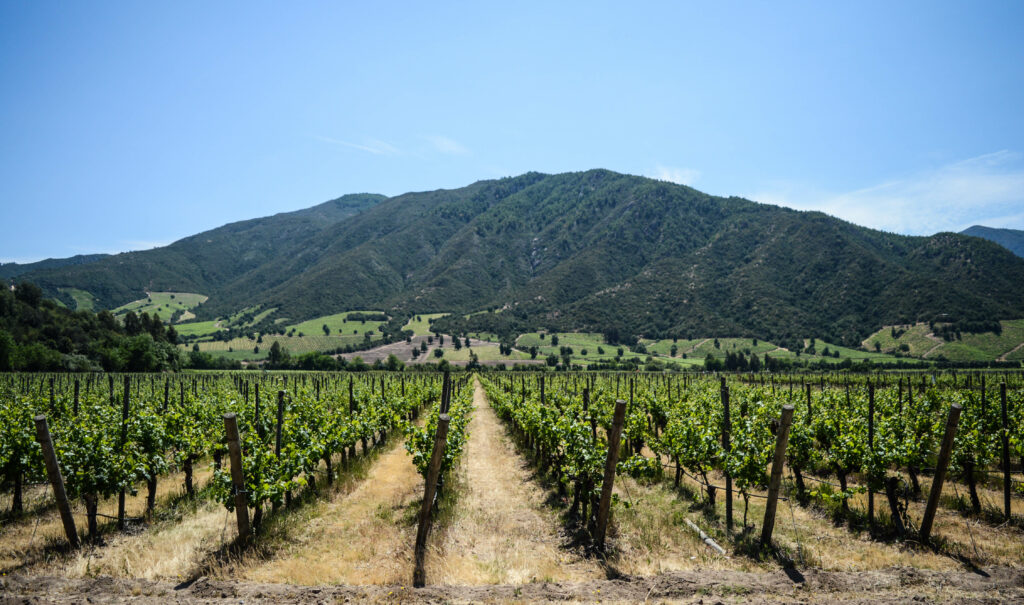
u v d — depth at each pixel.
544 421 14.34
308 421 15.52
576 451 10.28
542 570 7.66
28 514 9.83
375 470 15.09
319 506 10.93
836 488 12.43
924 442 11.27
